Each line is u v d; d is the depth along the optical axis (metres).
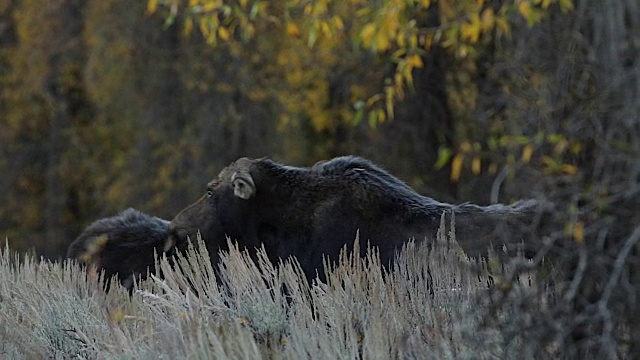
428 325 25.80
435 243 30.41
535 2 27.00
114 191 90.38
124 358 25.89
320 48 71.75
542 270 21.81
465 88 61.84
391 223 32.00
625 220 20.88
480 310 23.12
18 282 32.75
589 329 21.11
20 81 96.94
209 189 34.78
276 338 27.00
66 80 95.88
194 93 86.88
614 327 20.83
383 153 71.25
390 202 32.25
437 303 26.97
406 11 36.97
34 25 95.38
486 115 28.86
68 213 96.69
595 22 21.97
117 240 38.16
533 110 23.11
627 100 21.05
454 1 41.50
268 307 27.86
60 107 95.69
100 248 38.16
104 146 94.56
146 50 88.44
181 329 25.72
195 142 86.69
